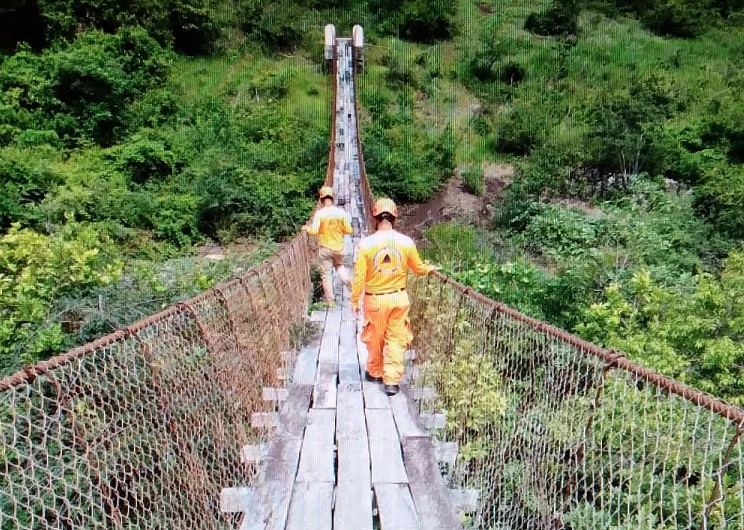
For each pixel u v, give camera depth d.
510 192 17.86
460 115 24.56
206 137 18.67
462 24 32.19
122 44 20.95
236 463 3.11
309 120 22.05
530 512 2.78
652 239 10.17
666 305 6.39
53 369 1.81
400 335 3.55
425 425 3.40
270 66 25.58
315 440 3.01
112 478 2.87
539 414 2.72
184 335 2.83
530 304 8.08
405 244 3.44
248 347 3.56
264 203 15.12
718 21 34.41
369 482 2.61
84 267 5.57
